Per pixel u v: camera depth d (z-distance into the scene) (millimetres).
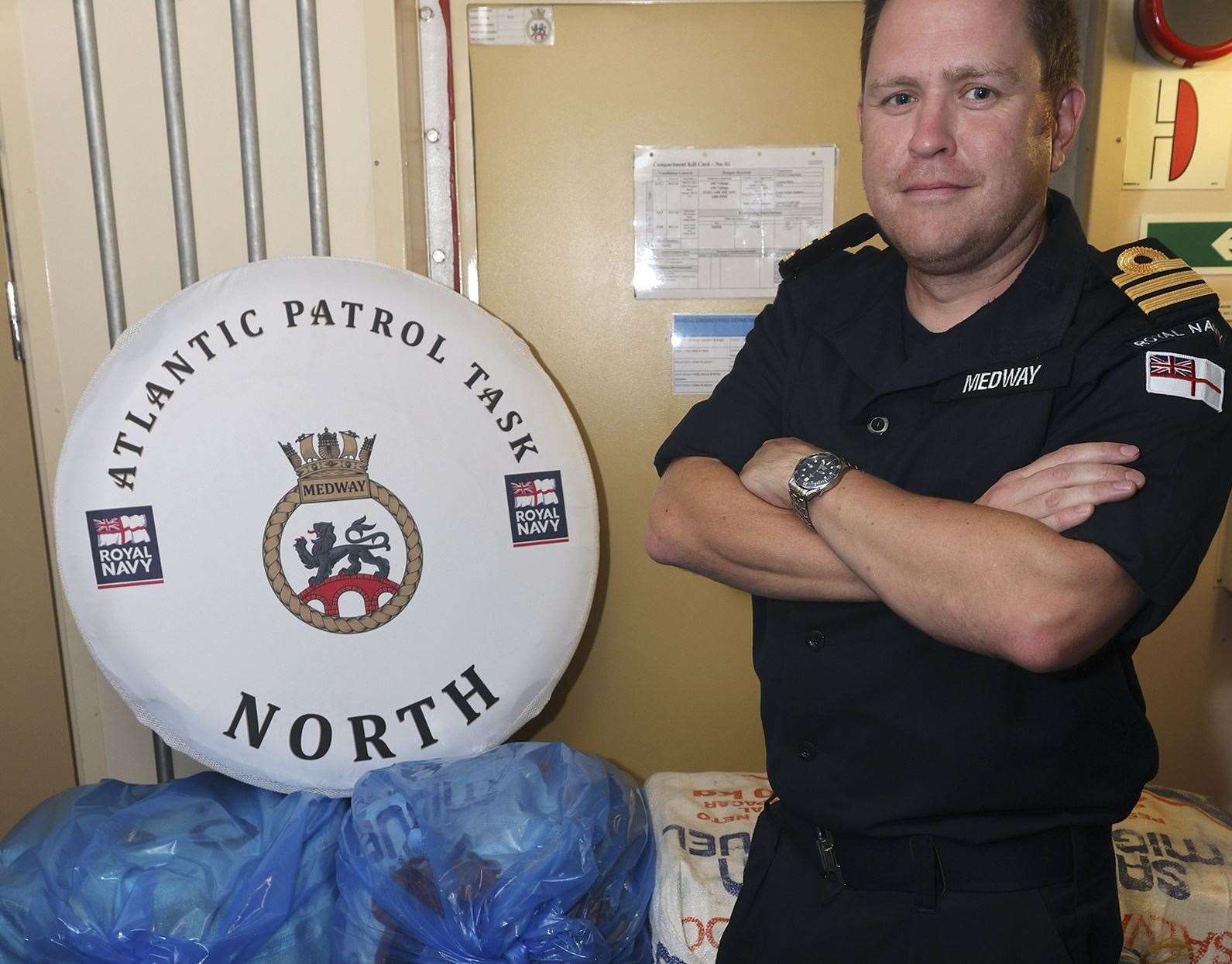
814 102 1898
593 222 1941
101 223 1890
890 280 1139
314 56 1869
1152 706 2045
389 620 1696
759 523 1085
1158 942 1510
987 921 995
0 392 1820
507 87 1896
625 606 2062
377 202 1923
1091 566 870
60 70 1850
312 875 1550
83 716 1997
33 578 1884
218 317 1648
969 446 1013
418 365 1710
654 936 1550
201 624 1645
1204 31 1757
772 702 1156
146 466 1624
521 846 1471
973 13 952
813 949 1081
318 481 1670
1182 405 919
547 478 1754
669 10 1872
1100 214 1866
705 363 1988
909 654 1019
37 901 1439
